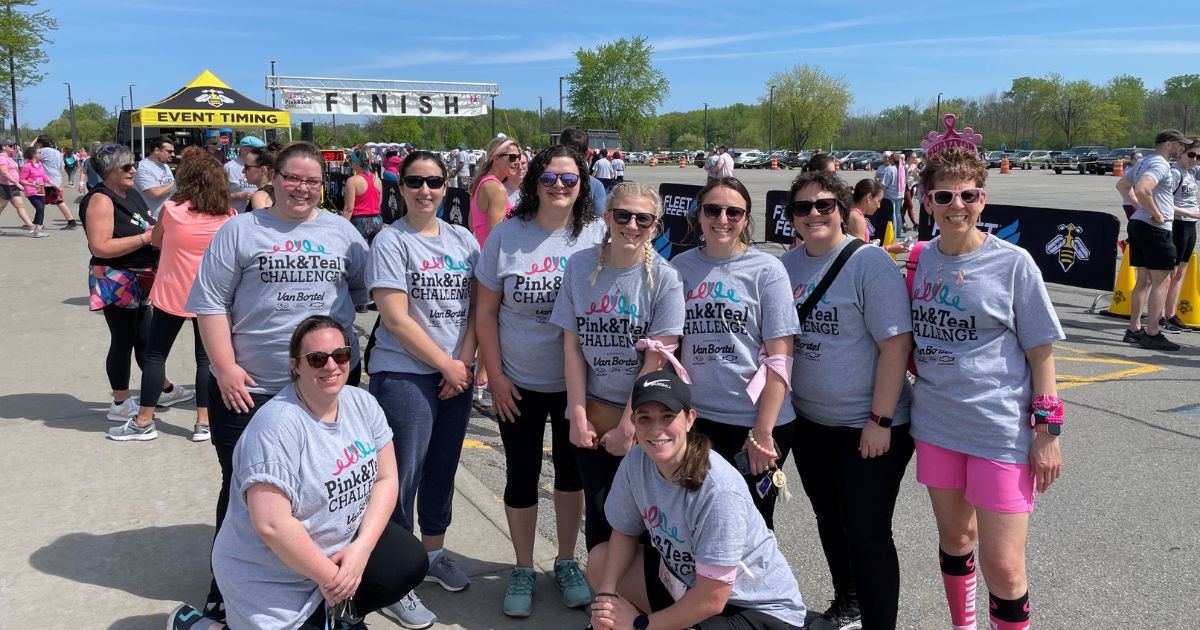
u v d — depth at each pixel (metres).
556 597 3.35
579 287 2.94
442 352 3.12
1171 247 7.20
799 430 3.00
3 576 3.33
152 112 17.66
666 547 2.59
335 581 2.53
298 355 2.50
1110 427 5.33
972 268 2.60
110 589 3.26
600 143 45.12
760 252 2.84
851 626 3.10
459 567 3.56
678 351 2.93
